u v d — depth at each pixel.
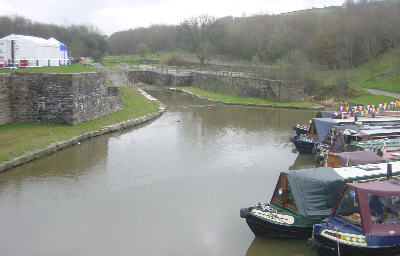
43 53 52.81
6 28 95.88
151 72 93.12
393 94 62.12
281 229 18.16
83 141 37.12
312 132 35.31
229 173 29.12
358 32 83.00
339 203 17.30
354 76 75.06
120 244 19.06
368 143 26.66
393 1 102.88
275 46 92.88
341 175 19.33
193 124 46.75
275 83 63.72
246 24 113.62
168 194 25.11
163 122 47.66
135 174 28.75
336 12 101.75
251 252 18.25
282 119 50.53
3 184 26.30
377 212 16.23
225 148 36.00
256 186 26.45
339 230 16.30
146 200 24.17
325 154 29.47
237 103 62.41
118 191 25.55
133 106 54.53
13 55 50.78
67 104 39.59
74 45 99.81
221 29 111.25
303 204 18.45
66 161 31.28
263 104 60.97
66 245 18.94
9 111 39.50
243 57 104.50
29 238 19.55
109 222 21.28
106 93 47.69
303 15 110.81
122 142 37.56
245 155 33.88
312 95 66.00
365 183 17.30
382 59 79.75
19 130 37.09
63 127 39.19
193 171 29.52
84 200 24.09
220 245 18.92
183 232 20.23
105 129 40.34
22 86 39.53
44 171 28.94
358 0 107.94
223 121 48.81
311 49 86.81
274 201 19.98
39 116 39.88
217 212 22.50
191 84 86.69
